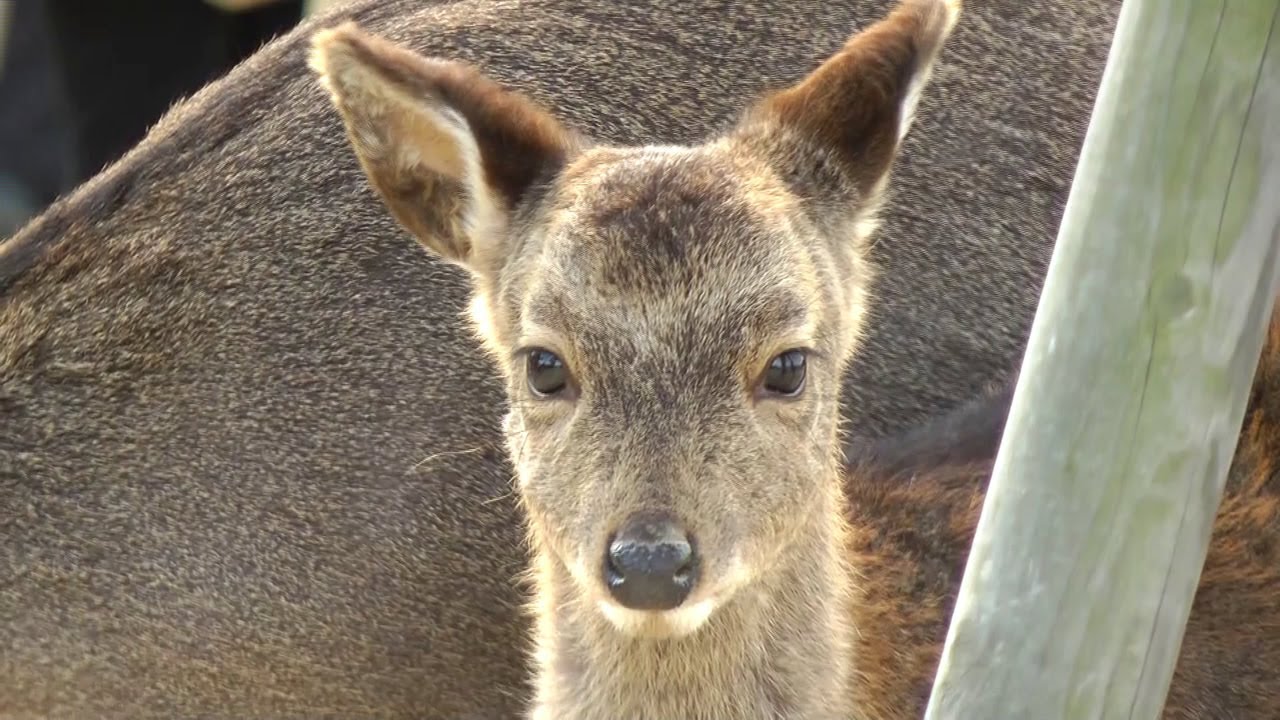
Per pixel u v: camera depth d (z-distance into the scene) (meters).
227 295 11.59
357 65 8.90
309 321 11.55
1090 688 6.94
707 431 7.88
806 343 8.24
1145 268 6.61
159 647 11.49
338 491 11.45
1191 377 6.69
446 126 8.95
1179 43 6.44
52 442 11.50
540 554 9.18
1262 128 6.49
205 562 11.43
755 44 11.98
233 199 11.72
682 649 8.66
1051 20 12.12
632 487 7.77
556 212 8.50
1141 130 6.53
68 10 16.97
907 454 11.38
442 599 11.51
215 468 11.46
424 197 9.31
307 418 11.48
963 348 11.88
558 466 8.12
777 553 8.26
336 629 11.54
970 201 11.92
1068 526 6.83
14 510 11.47
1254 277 6.67
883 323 11.78
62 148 17.80
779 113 9.06
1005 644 6.96
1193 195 6.54
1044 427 6.82
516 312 8.67
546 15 12.09
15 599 11.45
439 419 11.47
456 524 11.45
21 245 11.87
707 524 7.77
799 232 8.49
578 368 8.10
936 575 10.63
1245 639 10.27
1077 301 6.71
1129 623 6.89
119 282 11.63
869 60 8.95
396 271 11.55
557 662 9.05
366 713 11.71
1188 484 6.80
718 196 8.26
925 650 10.34
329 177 11.70
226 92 12.12
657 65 11.96
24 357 11.59
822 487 8.57
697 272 8.00
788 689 8.88
